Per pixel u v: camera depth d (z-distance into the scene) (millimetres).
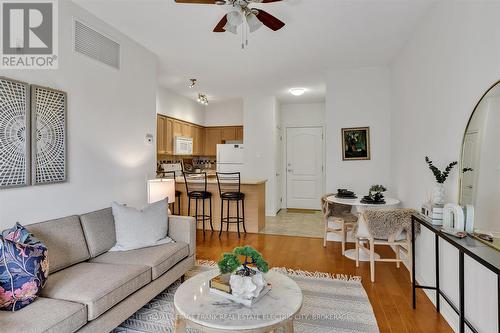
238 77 4770
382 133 4191
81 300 1640
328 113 4402
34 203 2164
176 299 1661
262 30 3047
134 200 3301
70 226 2240
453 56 2178
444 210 1984
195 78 4836
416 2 2504
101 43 2812
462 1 2039
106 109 2883
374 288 2701
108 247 2477
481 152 1773
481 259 1364
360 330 2033
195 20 2826
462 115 2045
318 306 2361
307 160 7066
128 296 1955
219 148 6594
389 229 2844
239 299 1608
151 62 3625
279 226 5312
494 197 1630
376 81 4211
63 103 2379
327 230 3949
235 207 4957
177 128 5973
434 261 2480
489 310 1675
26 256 1610
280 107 7023
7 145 1978
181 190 5230
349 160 4332
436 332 2018
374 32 3086
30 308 1527
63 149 2377
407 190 3318
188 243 2766
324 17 2770
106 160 2887
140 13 2688
